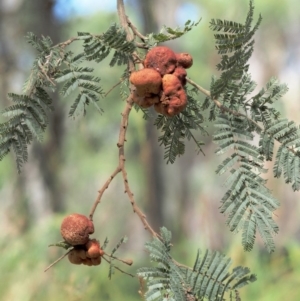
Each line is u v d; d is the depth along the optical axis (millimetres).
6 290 1051
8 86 1295
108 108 1351
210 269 548
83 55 579
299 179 548
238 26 539
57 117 1325
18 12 1312
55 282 1066
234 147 559
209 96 569
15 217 1377
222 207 548
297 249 1255
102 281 1127
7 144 582
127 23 603
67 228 567
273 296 1122
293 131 556
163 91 553
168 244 552
